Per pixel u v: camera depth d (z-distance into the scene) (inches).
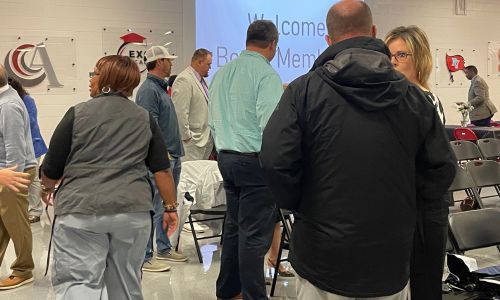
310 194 63.8
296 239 66.9
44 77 249.6
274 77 110.3
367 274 61.9
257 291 113.0
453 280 96.7
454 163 65.4
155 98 145.6
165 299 131.3
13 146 129.3
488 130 268.8
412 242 66.3
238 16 285.7
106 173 88.9
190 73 195.3
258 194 111.4
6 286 137.3
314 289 64.5
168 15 270.2
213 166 162.4
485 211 105.0
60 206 88.9
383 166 61.1
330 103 61.1
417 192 66.9
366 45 64.3
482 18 358.0
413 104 63.1
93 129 90.0
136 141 92.5
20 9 243.6
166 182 99.3
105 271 93.1
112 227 88.7
